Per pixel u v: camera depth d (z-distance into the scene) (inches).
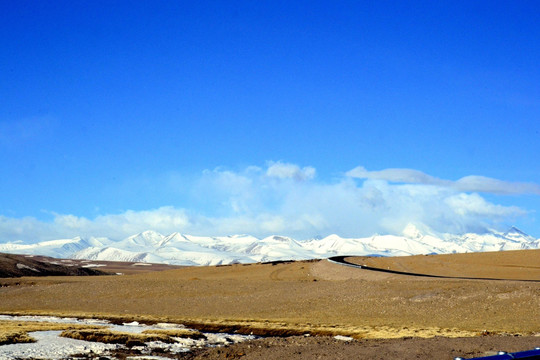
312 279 4771.2
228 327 2464.3
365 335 2113.7
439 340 1646.2
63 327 2194.9
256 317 2908.5
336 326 2448.3
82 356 1535.4
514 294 2829.7
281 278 5034.5
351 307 2997.0
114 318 2901.1
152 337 1893.5
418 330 2231.8
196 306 3348.9
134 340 1803.6
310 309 3036.4
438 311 2736.2
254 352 1612.9
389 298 3095.5
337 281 3924.7
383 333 2129.7
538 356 903.1
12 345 1628.9
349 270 4783.5
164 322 2662.4
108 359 1517.0
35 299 3902.6
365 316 2770.7
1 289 4601.4
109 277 6304.1
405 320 2610.7
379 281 3649.1
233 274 5767.7
